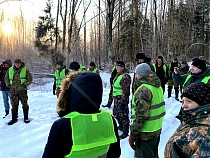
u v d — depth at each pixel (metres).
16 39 30.17
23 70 6.58
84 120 1.84
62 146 1.76
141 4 27.14
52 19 23.67
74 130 1.78
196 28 37.06
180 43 27.28
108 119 2.04
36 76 21.39
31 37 27.77
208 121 1.58
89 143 1.82
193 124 1.64
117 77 5.87
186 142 1.57
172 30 24.39
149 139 3.45
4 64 7.40
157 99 3.44
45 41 23.80
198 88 1.74
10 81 6.52
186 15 31.78
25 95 6.64
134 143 3.57
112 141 1.99
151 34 28.20
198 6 34.97
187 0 31.83
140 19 26.42
